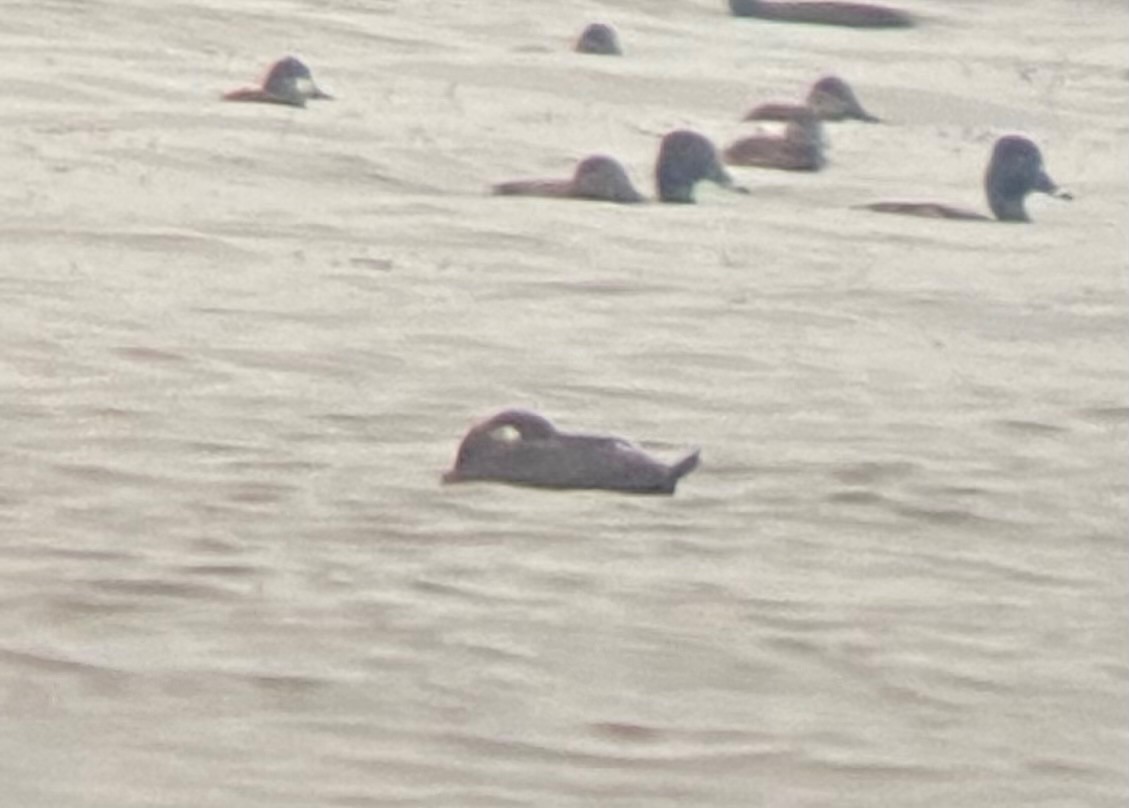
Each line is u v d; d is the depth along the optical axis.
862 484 14.04
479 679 11.00
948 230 22.67
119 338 16.28
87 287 17.69
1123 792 10.18
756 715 10.79
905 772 10.28
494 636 11.51
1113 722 10.89
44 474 13.45
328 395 15.28
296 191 22.28
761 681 11.17
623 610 11.92
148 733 10.27
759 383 16.20
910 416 15.54
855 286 19.52
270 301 17.66
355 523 12.95
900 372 16.69
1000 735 10.70
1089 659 11.59
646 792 9.96
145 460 13.79
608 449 13.82
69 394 14.94
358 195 22.33
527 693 10.89
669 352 16.88
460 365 16.17
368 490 13.48
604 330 17.45
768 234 21.75
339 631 11.48
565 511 13.31
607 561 12.59
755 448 14.63
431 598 11.95
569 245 20.55
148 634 11.32
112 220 20.19
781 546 12.98
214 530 12.73
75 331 16.39
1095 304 19.27
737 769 10.23
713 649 11.48
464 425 14.82
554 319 17.72
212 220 20.52
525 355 16.58
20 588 11.77
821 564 12.73
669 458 14.36
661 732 10.55
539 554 12.66
